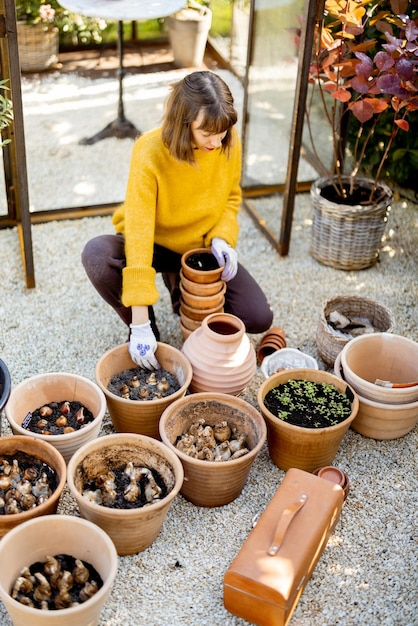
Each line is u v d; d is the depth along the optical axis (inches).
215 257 97.5
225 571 77.1
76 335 108.0
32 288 116.1
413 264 126.2
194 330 98.7
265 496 85.6
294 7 111.2
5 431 90.0
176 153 85.7
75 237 128.6
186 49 164.2
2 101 103.1
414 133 131.3
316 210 121.7
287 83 116.9
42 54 144.9
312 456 85.0
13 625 70.6
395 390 87.8
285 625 70.4
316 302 116.6
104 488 76.9
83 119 155.9
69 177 143.0
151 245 91.5
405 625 72.9
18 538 68.6
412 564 78.9
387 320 103.1
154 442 77.8
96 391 85.4
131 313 98.8
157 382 91.0
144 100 161.0
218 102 81.6
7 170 122.0
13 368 100.9
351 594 75.7
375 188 120.1
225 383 88.7
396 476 89.0
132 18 117.0
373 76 113.0
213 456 81.6
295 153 115.3
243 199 139.8
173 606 73.9
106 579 67.2
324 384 90.7
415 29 103.3
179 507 83.9
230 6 162.7
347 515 83.9
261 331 102.8
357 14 107.3
